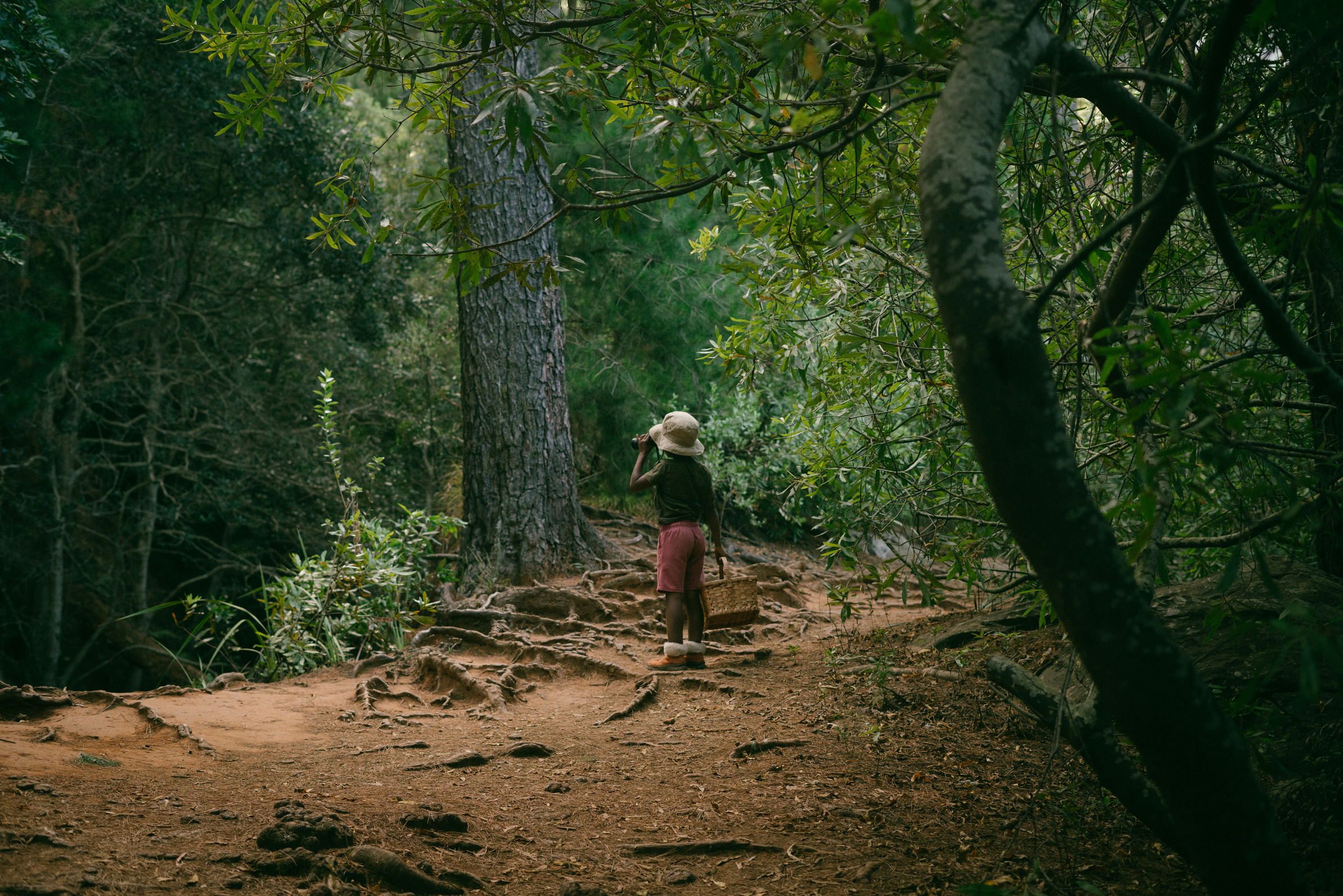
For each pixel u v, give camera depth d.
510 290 10.30
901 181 3.98
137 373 15.80
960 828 3.75
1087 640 1.80
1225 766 1.81
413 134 19.48
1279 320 2.37
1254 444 2.58
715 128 3.35
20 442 14.42
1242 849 1.83
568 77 3.69
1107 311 2.55
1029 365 1.80
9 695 5.37
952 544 5.54
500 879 3.19
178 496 16.89
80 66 13.09
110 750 4.73
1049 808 3.88
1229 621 4.67
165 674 15.43
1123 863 3.41
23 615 15.04
